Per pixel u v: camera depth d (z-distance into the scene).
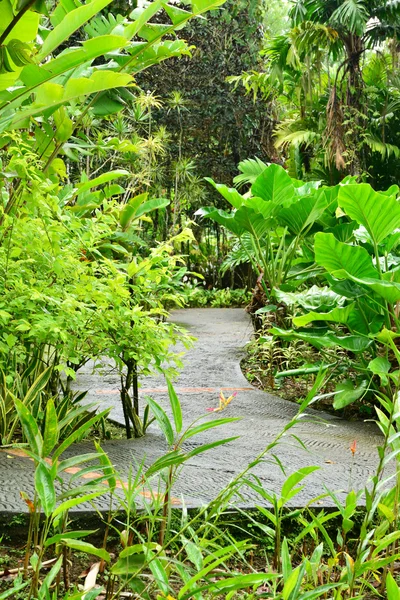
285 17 19.62
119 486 2.69
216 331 9.44
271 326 6.58
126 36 2.87
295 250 6.84
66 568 1.88
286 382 6.00
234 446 3.66
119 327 3.48
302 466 3.28
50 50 2.61
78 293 3.35
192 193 13.94
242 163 9.27
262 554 2.38
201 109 14.96
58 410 3.49
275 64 12.36
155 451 3.45
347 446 3.78
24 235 3.29
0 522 2.31
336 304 5.07
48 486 1.42
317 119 13.03
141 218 4.67
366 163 12.76
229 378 5.93
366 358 5.12
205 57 15.08
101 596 1.85
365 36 12.19
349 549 2.42
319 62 11.90
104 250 4.55
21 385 3.50
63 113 3.87
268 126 15.80
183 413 4.58
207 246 17.72
